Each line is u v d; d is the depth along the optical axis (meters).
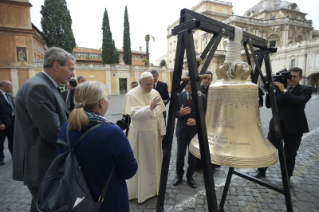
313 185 2.60
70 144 1.00
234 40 1.13
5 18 25.02
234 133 1.15
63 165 1.03
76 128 0.98
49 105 1.40
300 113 2.45
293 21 31.75
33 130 1.42
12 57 25.33
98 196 0.98
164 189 1.23
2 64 24.97
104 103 1.13
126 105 2.29
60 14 33.72
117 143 1.01
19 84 25.62
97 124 1.03
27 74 25.97
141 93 2.37
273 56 28.72
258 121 1.21
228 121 1.17
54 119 1.40
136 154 2.30
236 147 1.09
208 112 1.29
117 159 1.02
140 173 2.26
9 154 4.20
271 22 31.27
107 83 29.64
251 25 30.38
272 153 1.10
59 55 1.54
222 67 1.17
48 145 1.45
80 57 42.06
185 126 2.65
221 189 2.55
